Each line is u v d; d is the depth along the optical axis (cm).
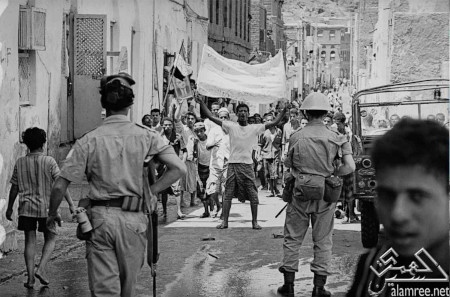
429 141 232
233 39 4356
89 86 1767
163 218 1480
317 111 829
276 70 1728
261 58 5281
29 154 851
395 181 234
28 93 1366
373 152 238
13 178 853
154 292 604
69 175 564
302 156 816
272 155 1952
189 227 1363
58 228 1251
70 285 877
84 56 1762
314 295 825
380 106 1255
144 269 988
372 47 4384
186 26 2980
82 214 555
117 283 555
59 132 1587
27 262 860
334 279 923
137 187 561
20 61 1327
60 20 1580
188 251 1119
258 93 1705
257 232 1299
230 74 1727
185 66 2064
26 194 849
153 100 2411
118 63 2003
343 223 1414
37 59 1385
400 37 2592
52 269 963
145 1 2269
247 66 1711
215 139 1477
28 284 861
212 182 1480
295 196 827
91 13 1944
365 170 1080
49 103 1503
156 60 2408
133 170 561
